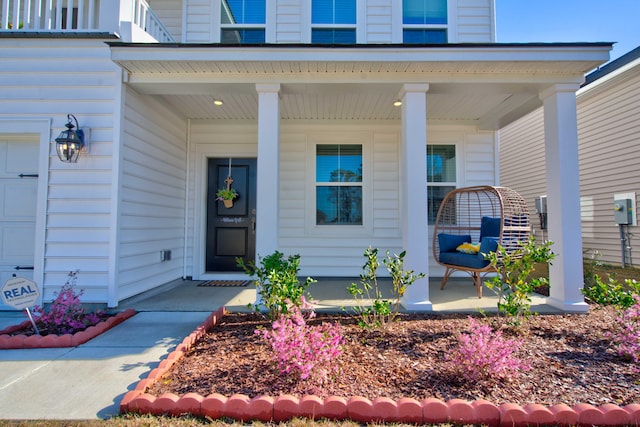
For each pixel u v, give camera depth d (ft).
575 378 7.47
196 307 13.17
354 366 7.95
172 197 17.31
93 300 12.63
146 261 14.80
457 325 10.85
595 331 10.32
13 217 13.30
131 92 13.62
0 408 6.52
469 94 14.33
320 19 18.40
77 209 12.84
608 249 24.52
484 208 19.42
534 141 31.40
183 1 18.16
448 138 19.40
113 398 6.89
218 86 13.41
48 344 9.46
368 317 11.56
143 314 12.44
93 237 12.79
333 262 19.13
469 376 7.28
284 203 19.21
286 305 9.55
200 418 6.22
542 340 9.64
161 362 7.89
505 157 36.09
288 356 7.14
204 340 9.70
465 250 15.53
